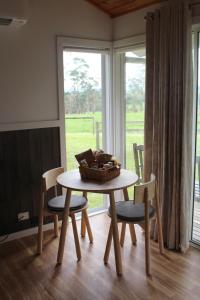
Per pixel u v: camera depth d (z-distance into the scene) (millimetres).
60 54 3324
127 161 3947
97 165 2791
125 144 3943
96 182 2672
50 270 2723
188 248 3043
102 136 3955
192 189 3037
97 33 3568
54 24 3254
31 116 3246
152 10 3125
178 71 2752
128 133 3877
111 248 3072
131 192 3805
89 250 3043
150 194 2564
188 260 2836
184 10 2646
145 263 2734
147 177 3209
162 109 2943
